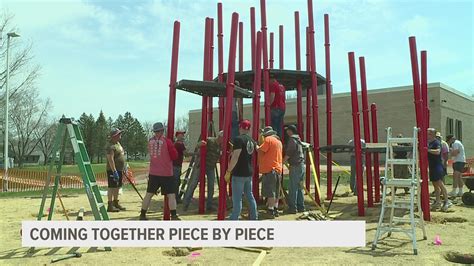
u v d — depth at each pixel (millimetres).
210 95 10469
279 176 9539
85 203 12859
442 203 11438
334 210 10742
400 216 9570
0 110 34812
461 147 13016
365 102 11766
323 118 35125
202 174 10234
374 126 12422
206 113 10492
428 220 8930
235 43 8594
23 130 55812
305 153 12188
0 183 20453
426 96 10242
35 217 10055
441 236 7457
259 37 10016
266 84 10984
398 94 31906
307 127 13742
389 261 5867
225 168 8531
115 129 10695
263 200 11461
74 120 6949
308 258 6047
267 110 10867
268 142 9047
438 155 10469
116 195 10742
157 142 8609
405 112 31547
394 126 31953
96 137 86938
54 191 7551
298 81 12234
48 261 6008
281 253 6352
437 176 10461
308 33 12016
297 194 10156
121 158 10773
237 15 8602
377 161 12453
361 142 10859
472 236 7445
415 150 6980
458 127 33938
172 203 8617
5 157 23844
